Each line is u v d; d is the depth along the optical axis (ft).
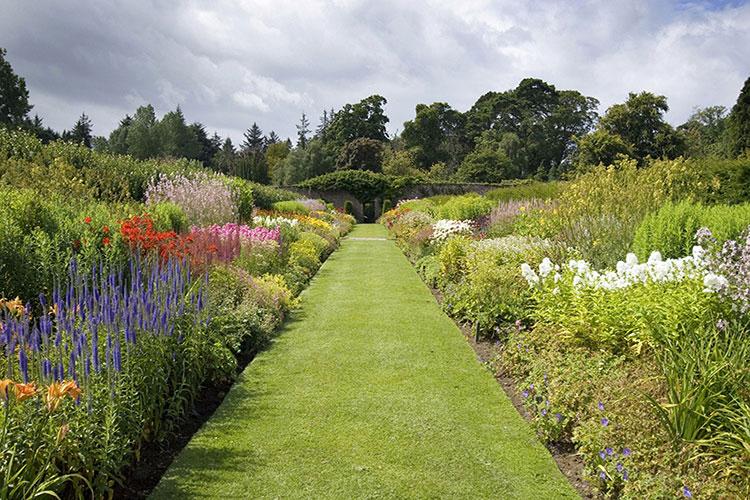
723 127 156.76
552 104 187.62
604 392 12.46
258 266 30.42
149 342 12.42
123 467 11.17
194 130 199.93
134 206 30.48
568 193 28.30
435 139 188.85
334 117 203.92
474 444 12.94
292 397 15.60
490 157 159.43
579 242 24.06
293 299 28.04
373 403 15.24
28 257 17.66
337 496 10.71
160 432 12.40
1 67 103.24
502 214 42.80
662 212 21.26
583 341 15.53
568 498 10.77
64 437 8.94
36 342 9.54
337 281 35.50
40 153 36.35
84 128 196.95
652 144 98.22
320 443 12.85
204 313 15.85
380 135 199.62
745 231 18.63
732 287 13.14
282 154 207.92
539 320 18.21
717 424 10.44
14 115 106.42
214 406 15.01
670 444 10.28
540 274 19.80
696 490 9.16
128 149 175.42
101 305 11.60
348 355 19.54
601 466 10.63
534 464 12.07
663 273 14.84
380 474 11.54
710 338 11.85
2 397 8.63
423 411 14.75
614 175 27.81
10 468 8.00
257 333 20.45
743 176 34.17
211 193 37.22
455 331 22.94
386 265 43.52
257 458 12.09
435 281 32.68
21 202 20.13
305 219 61.93
